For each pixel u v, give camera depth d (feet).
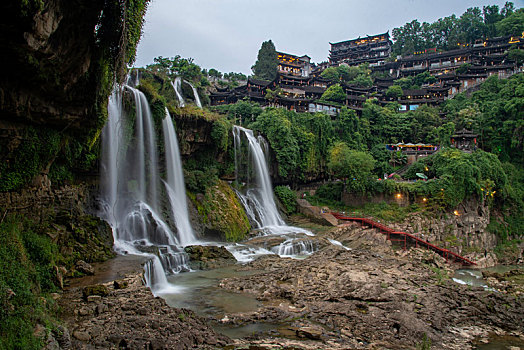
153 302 49.47
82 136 71.97
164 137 113.19
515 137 214.07
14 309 34.99
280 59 355.36
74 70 48.75
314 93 267.18
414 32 402.31
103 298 48.93
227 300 60.39
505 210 180.86
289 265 85.92
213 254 90.43
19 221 53.78
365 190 174.81
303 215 161.79
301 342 44.78
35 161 55.88
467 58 323.37
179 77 199.93
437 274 84.89
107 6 45.68
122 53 54.13
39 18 34.45
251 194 152.76
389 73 362.53
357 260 92.53
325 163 202.39
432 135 237.66
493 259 149.18
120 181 97.50
